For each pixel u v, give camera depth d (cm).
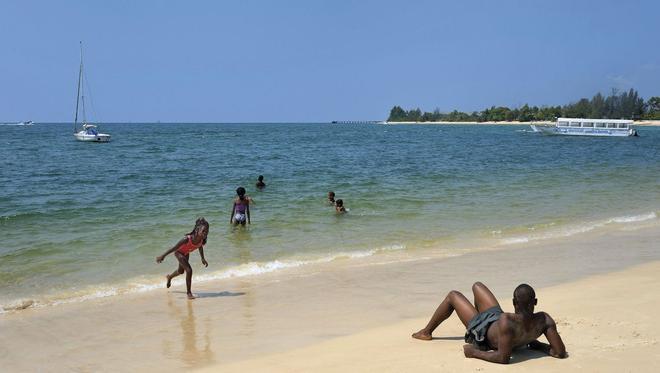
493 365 530
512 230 1466
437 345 619
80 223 1517
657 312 680
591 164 3697
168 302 874
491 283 946
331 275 1029
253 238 1365
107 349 677
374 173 2983
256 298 889
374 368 549
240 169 3184
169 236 1362
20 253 1185
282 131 14400
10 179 2589
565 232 1441
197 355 649
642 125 18262
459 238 1370
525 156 4512
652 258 1119
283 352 644
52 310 836
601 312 691
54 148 5400
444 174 2939
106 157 4156
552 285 913
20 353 668
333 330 721
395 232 1439
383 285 952
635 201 1991
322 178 2716
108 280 1002
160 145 6194
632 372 497
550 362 530
